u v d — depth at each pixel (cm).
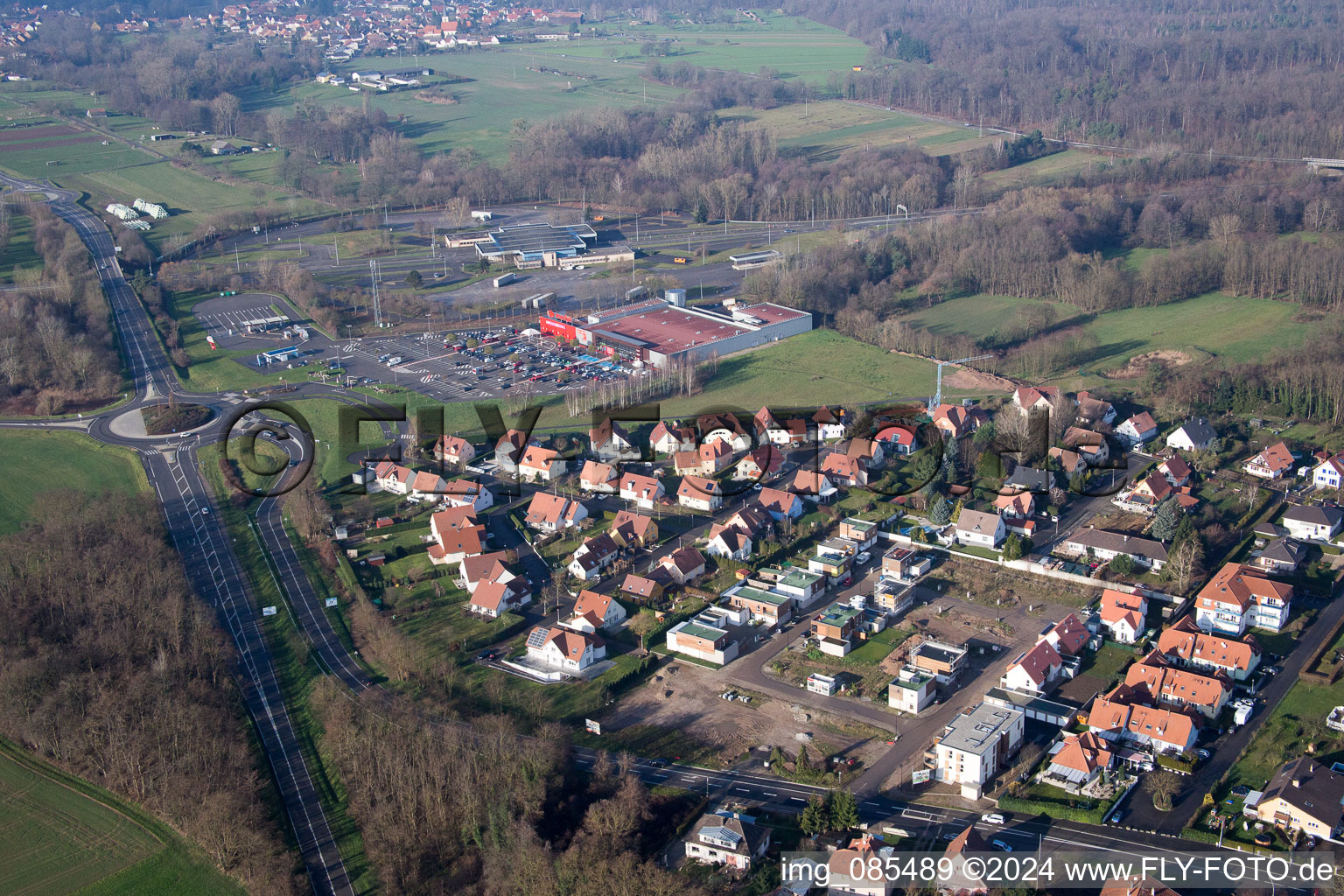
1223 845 14775
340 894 14725
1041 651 18512
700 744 17425
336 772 16975
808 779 16450
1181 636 18912
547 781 15812
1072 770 16212
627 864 14075
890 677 18912
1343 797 15175
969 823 15425
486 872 14625
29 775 16988
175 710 17262
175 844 15612
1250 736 16962
